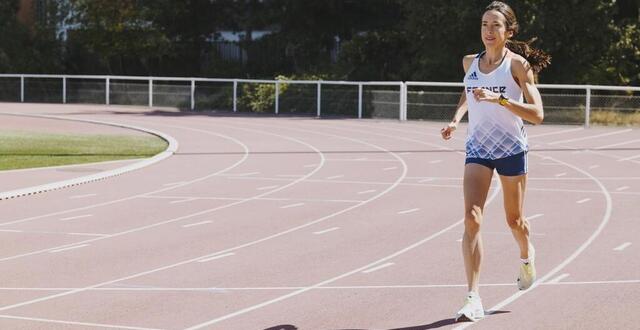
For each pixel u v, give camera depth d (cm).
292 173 2497
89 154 2889
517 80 998
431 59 4831
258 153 3019
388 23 5838
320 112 4784
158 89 5259
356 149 3162
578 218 1772
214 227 1658
